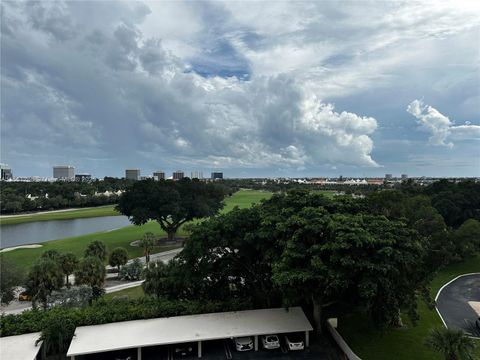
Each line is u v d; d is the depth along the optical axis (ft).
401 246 93.91
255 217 115.14
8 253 248.32
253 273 118.93
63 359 90.27
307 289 92.12
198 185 305.73
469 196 240.73
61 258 156.56
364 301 90.12
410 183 384.47
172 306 104.83
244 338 97.91
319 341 102.12
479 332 112.27
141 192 275.59
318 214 102.17
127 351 95.04
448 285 163.32
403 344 99.45
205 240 112.37
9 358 82.79
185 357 93.45
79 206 633.61
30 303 151.33
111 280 180.96
